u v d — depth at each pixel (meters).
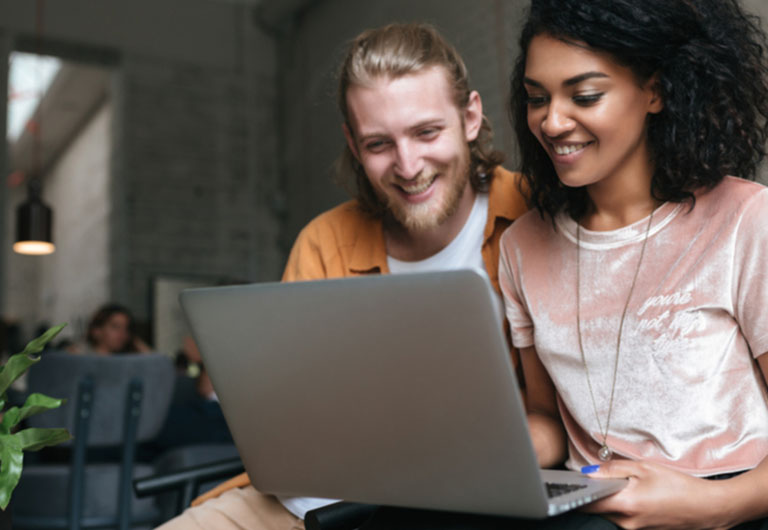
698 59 0.91
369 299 0.73
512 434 0.69
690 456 0.89
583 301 1.00
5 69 6.66
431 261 1.34
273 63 7.86
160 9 7.45
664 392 0.91
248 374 0.86
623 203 0.98
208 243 7.37
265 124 7.76
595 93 0.89
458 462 0.74
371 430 0.78
